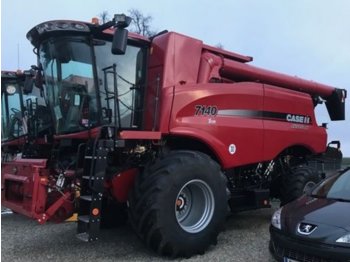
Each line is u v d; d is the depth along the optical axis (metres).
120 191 6.62
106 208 7.54
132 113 6.82
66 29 6.41
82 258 6.15
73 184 6.35
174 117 6.69
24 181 6.39
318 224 4.98
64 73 6.75
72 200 6.30
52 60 6.84
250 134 7.86
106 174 6.53
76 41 6.52
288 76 9.59
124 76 6.76
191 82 7.18
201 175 6.43
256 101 8.12
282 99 8.79
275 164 9.17
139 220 6.06
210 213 6.57
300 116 9.32
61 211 6.28
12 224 8.50
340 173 6.54
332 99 11.12
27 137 8.84
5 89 9.69
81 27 6.39
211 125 7.17
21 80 9.63
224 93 7.46
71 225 8.36
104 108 6.53
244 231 7.91
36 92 8.64
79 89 6.63
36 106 8.47
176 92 6.75
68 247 6.75
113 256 6.25
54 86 6.96
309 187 9.22
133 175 6.72
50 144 8.03
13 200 6.92
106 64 6.60
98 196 5.79
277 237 5.26
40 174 6.22
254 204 8.21
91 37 6.46
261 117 8.22
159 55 6.95
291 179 9.14
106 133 6.07
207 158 6.71
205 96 7.12
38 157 8.34
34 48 7.34
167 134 6.67
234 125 7.56
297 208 5.66
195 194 6.62
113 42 5.93
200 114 7.06
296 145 9.23
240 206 8.17
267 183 8.95
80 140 6.95
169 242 6.00
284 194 9.22
